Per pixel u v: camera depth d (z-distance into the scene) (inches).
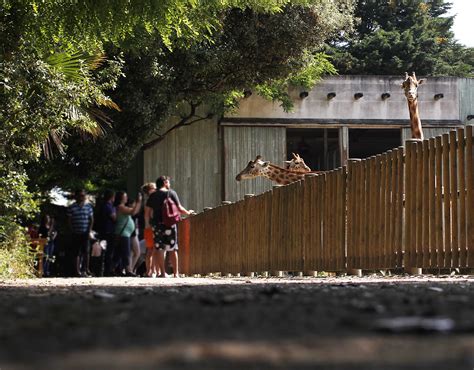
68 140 959.6
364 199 483.8
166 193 592.4
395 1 1920.5
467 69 1831.9
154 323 145.5
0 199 581.0
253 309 171.0
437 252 411.8
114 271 782.5
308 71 1175.6
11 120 515.2
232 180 1182.3
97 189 1493.6
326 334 124.1
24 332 135.1
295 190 577.9
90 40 536.7
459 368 91.0
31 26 510.0
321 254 534.3
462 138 395.5
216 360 98.2
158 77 978.1
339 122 1188.5
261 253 641.0
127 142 1008.2
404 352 104.3
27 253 617.3
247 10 1044.5
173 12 510.6
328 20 1095.0
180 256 925.8
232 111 1173.7
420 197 428.1
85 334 129.4
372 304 177.0
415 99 740.0
